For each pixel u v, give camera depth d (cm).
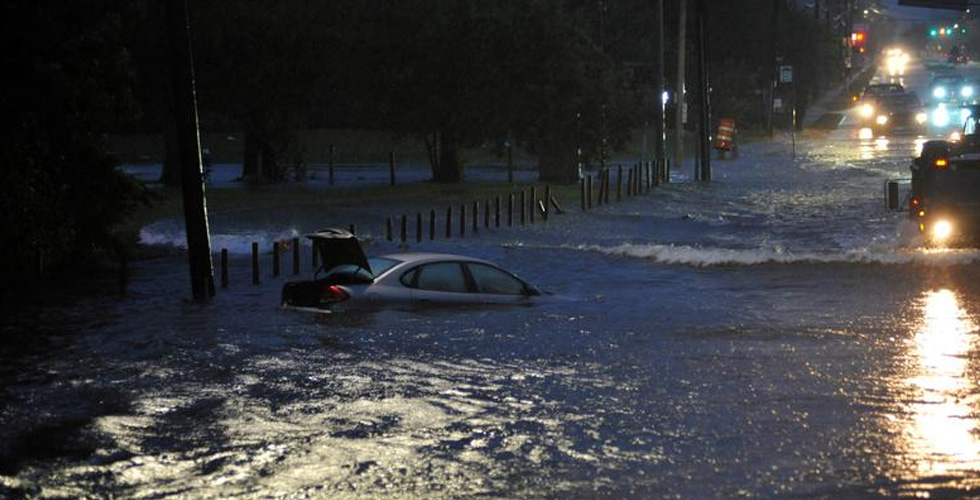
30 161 5053
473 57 9231
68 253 5256
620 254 5375
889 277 4409
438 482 1717
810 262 4941
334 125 16038
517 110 9450
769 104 19450
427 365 2659
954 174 5500
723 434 1969
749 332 3131
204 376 2577
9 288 4503
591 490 1659
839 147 16162
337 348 2906
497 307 3525
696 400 2247
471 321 3294
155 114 9406
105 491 1686
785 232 6812
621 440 1942
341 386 2438
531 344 2938
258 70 8881
